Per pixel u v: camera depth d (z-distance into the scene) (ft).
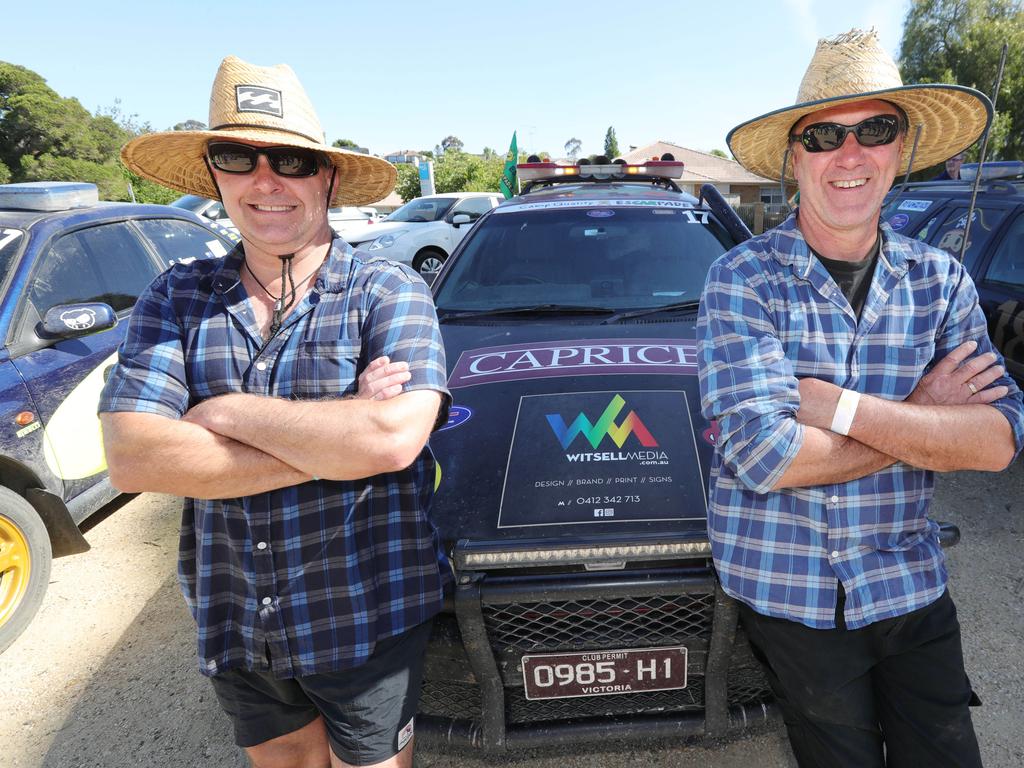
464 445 6.57
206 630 4.65
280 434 4.22
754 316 4.71
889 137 4.60
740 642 5.41
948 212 15.74
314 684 4.67
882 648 4.62
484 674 5.32
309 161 4.61
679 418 6.68
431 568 4.91
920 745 4.66
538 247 10.48
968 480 12.55
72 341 10.59
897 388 4.61
